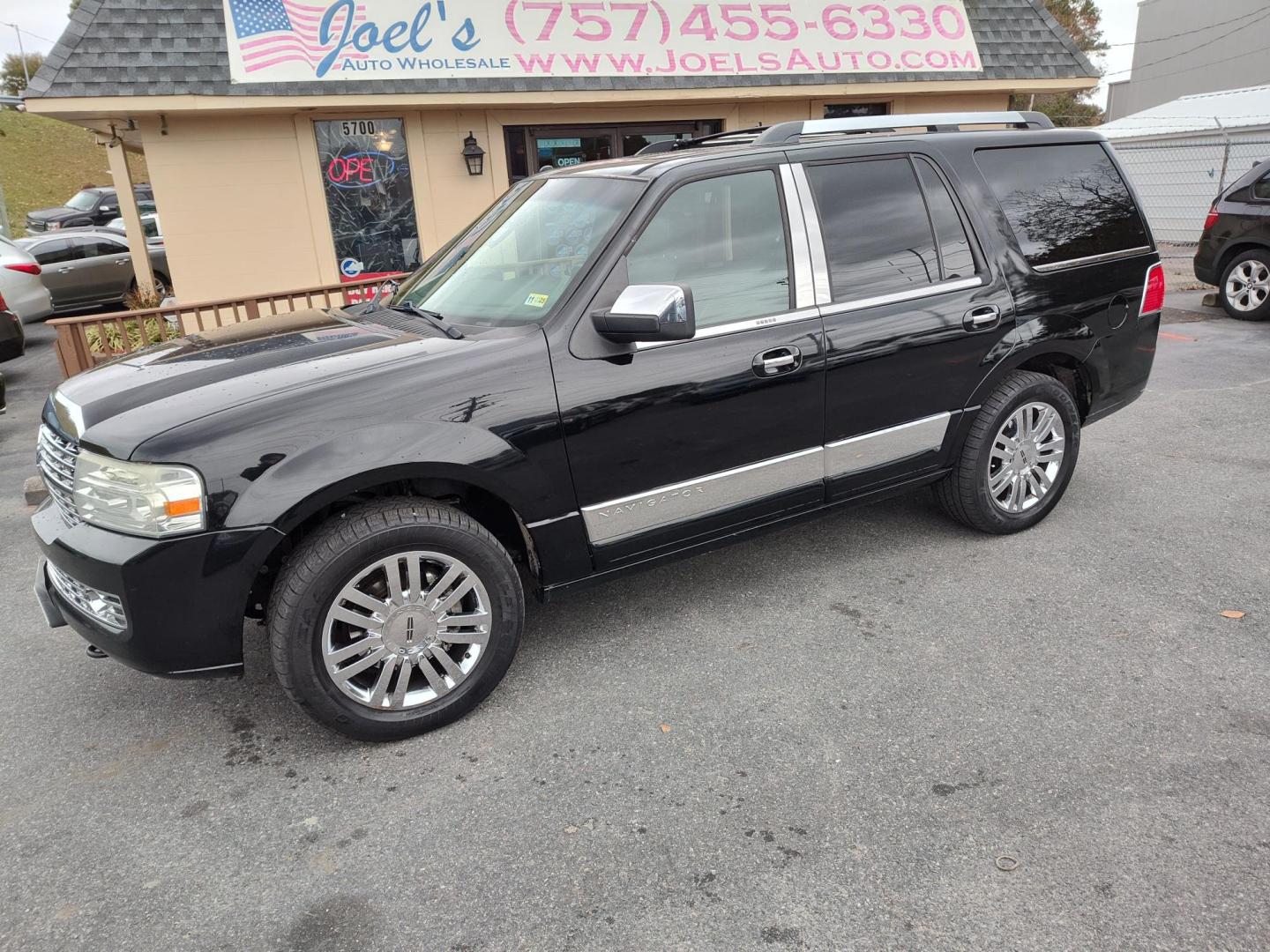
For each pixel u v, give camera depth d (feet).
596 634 11.91
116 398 9.33
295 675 9.00
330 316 12.44
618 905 7.39
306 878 7.87
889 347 11.80
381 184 31.96
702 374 10.55
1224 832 7.83
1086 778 8.61
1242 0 98.89
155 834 8.52
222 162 30.01
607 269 10.21
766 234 11.16
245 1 27.71
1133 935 6.84
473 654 10.00
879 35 34.55
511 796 8.81
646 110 34.55
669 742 9.53
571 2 30.63
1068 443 14.08
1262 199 30.14
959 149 12.78
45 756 9.83
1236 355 25.98
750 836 8.11
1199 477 16.51
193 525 8.47
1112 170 14.21
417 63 29.30
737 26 32.65
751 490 11.41
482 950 7.02
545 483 9.91
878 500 12.76
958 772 8.81
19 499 18.38
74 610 9.28
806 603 12.44
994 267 12.70
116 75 27.04
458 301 11.31
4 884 7.93
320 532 9.01
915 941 6.89
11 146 138.41
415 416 9.18
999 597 12.32
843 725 9.67
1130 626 11.39
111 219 75.15
